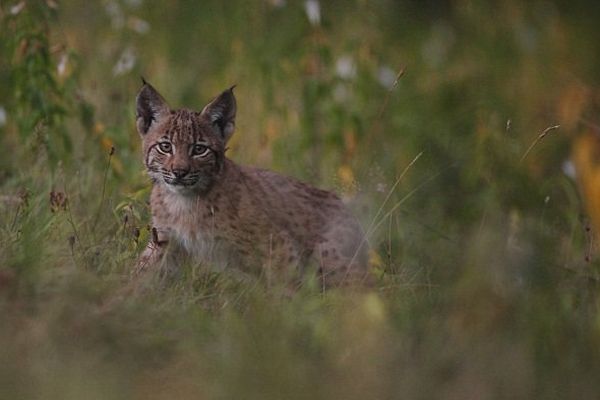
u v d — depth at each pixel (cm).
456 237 1413
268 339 985
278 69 1642
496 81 1989
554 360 1012
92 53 1747
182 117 1230
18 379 887
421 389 925
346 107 1577
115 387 894
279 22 1859
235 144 1566
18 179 1360
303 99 1589
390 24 2217
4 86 1526
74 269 1057
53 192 1243
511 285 1155
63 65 1439
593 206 1407
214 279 1152
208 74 1858
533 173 1622
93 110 1434
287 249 1228
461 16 2230
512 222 1378
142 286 1077
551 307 1120
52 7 1450
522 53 2081
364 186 1443
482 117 1738
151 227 1246
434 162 1644
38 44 1418
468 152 1659
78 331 968
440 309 1102
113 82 1631
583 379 982
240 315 1072
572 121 1753
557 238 1420
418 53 2094
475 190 1577
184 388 918
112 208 1305
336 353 985
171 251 1230
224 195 1230
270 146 1571
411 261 1291
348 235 1280
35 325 964
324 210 1291
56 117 1400
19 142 1441
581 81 2044
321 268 1251
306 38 1644
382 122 1673
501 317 1070
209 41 1944
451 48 2134
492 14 2194
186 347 979
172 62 1877
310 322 1047
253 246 1230
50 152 1378
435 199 1559
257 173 1283
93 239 1202
